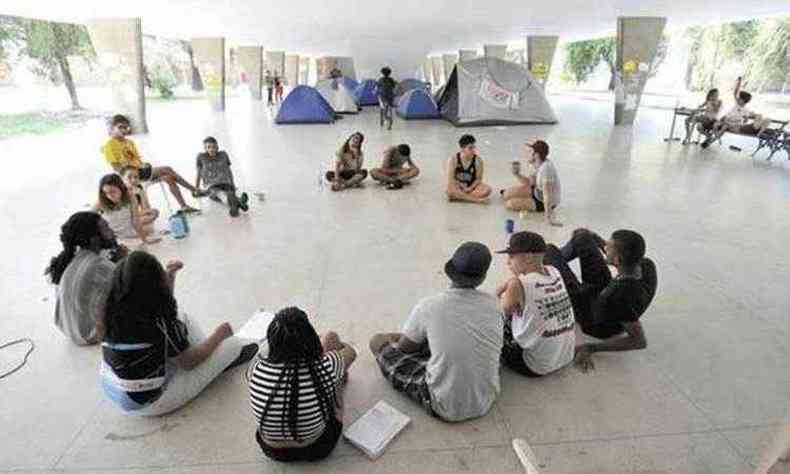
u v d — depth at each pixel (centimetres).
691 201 510
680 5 837
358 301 300
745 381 223
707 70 1867
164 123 1188
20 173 649
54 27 1430
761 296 303
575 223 443
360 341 256
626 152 779
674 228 429
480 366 188
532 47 1511
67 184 591
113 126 473
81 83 1752
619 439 189
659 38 1023
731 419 199
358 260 363
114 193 381
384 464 178
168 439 190
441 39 1716
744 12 951
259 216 470
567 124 1130
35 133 1027
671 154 762
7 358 245
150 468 177
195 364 206
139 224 395
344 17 988
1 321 281
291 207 498
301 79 4216
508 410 205
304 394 157
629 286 225
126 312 177
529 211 475
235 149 827
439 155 768
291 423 159
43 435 193
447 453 183
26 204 510
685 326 269
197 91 2494
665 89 2111
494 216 464
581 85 2675
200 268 349
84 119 1282
